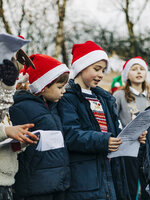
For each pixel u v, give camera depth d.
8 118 2.84
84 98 3.45
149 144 3.93
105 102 3.67
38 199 2.95
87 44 3.67
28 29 10.23
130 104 4.93
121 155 3.40
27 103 3.07
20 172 2.95
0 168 2.56
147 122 3.36
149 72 5.83
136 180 4.46
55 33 11.72
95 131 3.25
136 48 13.59
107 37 12.70
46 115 3.09
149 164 3.88
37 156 2.96
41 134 2.58
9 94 2.41
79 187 3.18
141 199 4.16
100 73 3.63
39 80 3.17
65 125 3.27
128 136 3.32
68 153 3.25
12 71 2.35
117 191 3.55
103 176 3.24
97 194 3.16
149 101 5.05
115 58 10.12
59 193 3.05
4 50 2.28
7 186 2.61
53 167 2.98
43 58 3.19
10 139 2.59
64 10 11.97
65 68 3.19
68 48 12.27
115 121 3.61
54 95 3.18
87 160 3.24
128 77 5.14
